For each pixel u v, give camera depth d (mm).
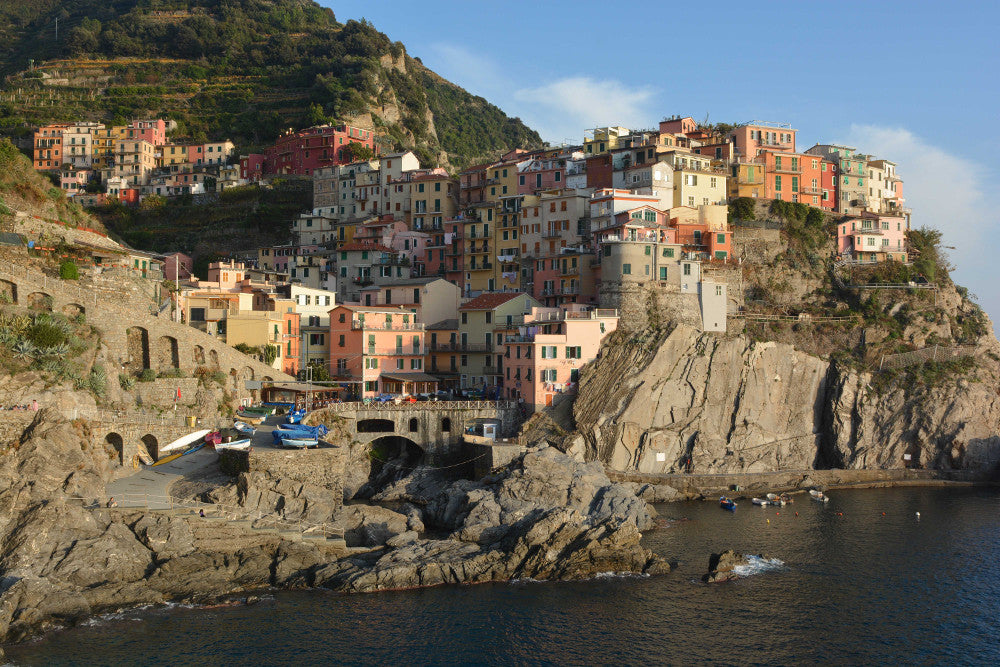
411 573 76062
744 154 159500
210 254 178000
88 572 69188
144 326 102312
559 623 69812
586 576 79312
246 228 192750
